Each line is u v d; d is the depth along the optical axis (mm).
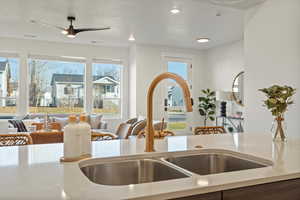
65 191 807
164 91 7332
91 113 7109
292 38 3107
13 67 6371
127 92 7480
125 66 7445
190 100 1261
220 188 874
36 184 878
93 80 7164
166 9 4207
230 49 6793
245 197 923
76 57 6930
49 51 6625
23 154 1383
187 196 823
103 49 7184
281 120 1896
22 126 5402
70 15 4527
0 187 847
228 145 1697
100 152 1420
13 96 6391
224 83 7031
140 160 1378
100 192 795
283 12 3225
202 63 7836
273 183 987
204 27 5305
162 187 838
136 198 758
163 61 7320
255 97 3615
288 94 1914
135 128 4418
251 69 3697
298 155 1380
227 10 4215
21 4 3986
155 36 6066
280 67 3256
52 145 1689
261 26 3543
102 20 4832
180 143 1773
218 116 6703
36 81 6621
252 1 3496
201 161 1538
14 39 6293
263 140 1936
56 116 6660
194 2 3820
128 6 4074
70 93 6965
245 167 1404
